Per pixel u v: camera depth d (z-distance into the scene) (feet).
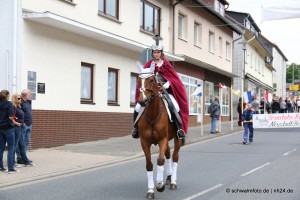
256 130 89.15
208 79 105.70
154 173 37.19
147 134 26.96
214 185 31.24
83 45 58.95
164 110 27.45
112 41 63.21
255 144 61.57
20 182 32.63
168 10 83.71
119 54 67.62
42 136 51.47
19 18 48.19
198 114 97.55
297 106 142.41
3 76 48.21
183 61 89.71
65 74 55.36
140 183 32.42
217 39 111.04
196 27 98.84
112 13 66.18
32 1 49.88
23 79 48.67
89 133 60.08
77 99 57.67
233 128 90.94
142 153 49.70
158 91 26.94
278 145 60.18
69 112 55.93
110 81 66.28
